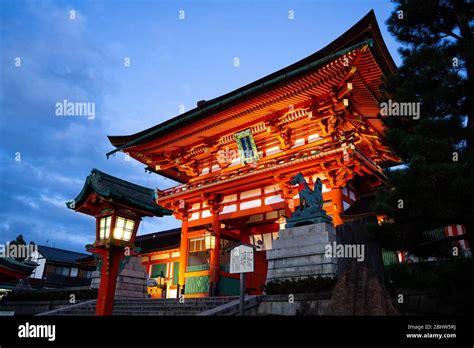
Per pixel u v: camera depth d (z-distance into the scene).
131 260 21.92
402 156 12.38
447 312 10.04
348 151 25.91
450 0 13.68
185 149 37.66
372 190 32.69
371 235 11.41
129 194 12.67
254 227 36.12
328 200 27.72
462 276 9.12
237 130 33.56
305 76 26.50
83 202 12.48
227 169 35.16
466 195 9.75
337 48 25.52
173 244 39.12
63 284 54.22
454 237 10.98
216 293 30.78
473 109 12.03
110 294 11.38
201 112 31.72
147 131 36.56
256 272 34.47
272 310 12.99
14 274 19.30
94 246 11.81
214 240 32.81
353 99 28.97
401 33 14.70
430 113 12.12
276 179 29.78
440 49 12.47
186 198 36.06
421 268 10.41
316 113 28.84
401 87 12.41
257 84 29.02
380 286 10.37
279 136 31.34
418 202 10.51
